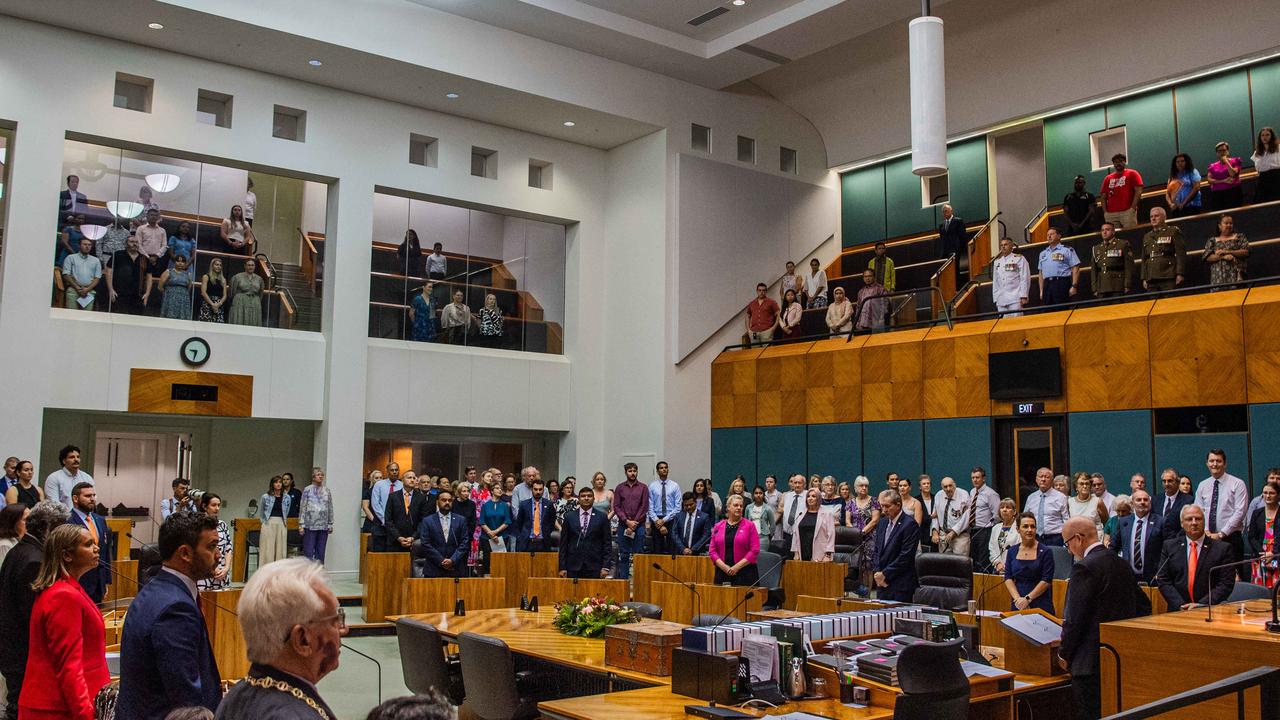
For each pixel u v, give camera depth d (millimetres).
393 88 15953
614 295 18391
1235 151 15422
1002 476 14531
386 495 14039
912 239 19188
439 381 16906
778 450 16984
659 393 17312
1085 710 5703
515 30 15922
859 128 19375
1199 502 10539
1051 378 13953
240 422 16391
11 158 13344
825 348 16641
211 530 3547
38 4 13086
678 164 17734
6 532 5438
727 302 18172
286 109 15656
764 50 16562
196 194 15086
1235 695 4535
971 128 17938
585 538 11820
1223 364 12547
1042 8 16641
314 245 16188
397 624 6859
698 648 5422
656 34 16344
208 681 3463
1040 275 14773
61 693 3938
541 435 18938
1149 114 16359
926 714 4422
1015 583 8422
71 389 13633
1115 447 13383
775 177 19172
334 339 15680
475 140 17344
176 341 14539
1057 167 17375
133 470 15461
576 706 5000
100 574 7758
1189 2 15266
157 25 13695
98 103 13961
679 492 14961
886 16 15344
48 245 13547
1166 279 13531
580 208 18484
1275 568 6871
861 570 10703
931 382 15297
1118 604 5734
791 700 5168
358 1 14539
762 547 12664
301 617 2342
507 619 8047
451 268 17391
